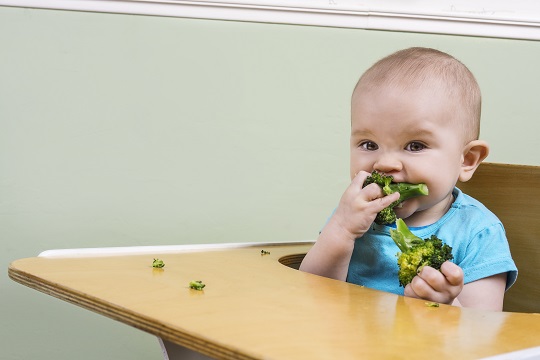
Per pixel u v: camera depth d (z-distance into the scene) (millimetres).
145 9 1899
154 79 1919
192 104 1942
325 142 2021
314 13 1978
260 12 1953
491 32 2059
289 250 1329
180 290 897
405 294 1001
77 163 1888
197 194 1955
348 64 2012
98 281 939
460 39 2053
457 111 1237
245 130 1976
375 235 1307
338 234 1182
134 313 780
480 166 1438
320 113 2012
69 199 1885
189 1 1909
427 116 1203
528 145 2105
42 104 1868
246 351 644
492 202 1419
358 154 1256
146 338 1920
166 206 1939
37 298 1864
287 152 2002
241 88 1967
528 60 2092
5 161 1856
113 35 1894
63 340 1880
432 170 1203
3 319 1849
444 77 1242
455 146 1236
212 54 1944
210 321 744
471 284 1202
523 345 715
